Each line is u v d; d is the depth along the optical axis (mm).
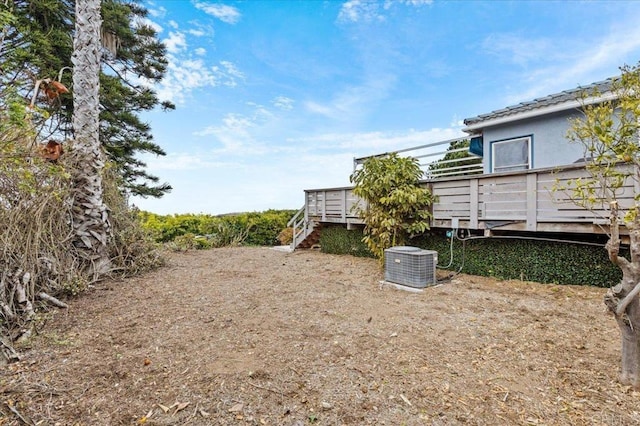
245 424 2045
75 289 4668
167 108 12742
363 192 6965
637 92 2438
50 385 2457
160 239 11297
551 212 4980
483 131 8375
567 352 2992
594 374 2596
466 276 6234
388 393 2357
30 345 3133
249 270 7035
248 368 2693
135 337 3340
